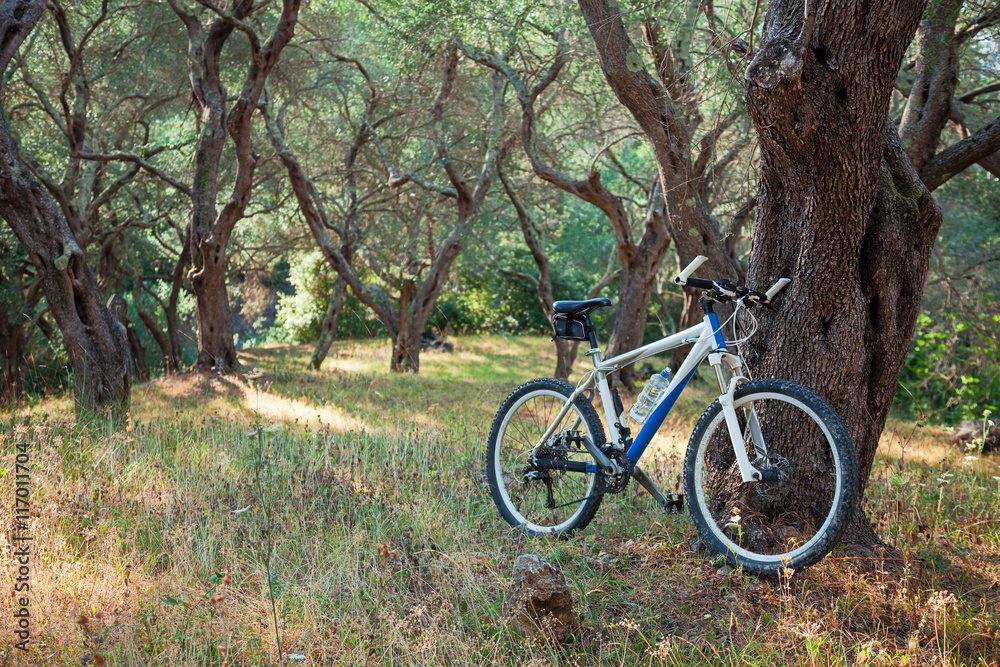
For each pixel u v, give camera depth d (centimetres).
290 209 1836
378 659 245
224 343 1240
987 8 553
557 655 241
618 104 999
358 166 1577
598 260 2452
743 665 232
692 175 620
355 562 309
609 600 279
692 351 312
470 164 1502
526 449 375
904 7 259
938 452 704
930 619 255
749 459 303
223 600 275
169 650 243
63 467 420
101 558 312
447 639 247
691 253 639
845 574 283
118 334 641
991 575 303
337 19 1488
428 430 596
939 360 1113
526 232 1347
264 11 1302
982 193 1141
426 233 1608
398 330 1445
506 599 259
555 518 369
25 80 1161
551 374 1512
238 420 677
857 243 300
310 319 2575
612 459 327
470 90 1379
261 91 1134
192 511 368
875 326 319
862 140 277
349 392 1013
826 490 307
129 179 1423
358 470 447
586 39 837
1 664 233
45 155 1311
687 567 301
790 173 299
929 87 510
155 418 667
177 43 1367
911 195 325
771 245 326
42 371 1357
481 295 2691
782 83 264
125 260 1809
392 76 1405
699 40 773
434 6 916
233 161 1439
